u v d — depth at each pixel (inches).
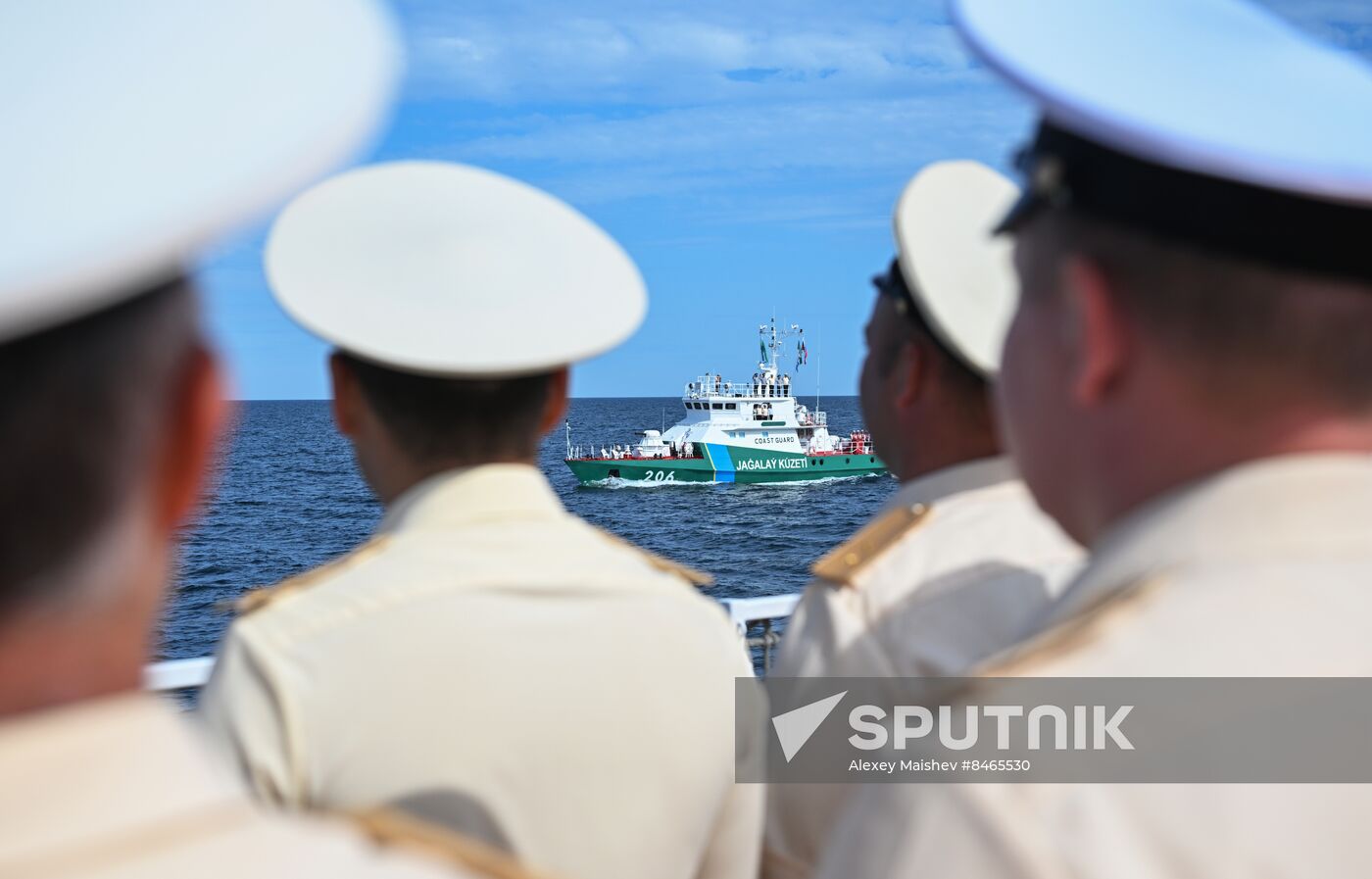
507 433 87.8
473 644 79.1
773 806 91.3
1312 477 44.5
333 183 90.2
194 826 31.0
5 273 24.4
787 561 2193.7
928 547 88.9
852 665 86.0
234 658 79.4
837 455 3036.4
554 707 80.1
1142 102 42.4
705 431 2957.7
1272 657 42.8
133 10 28.4
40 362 28.2
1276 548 44.8
